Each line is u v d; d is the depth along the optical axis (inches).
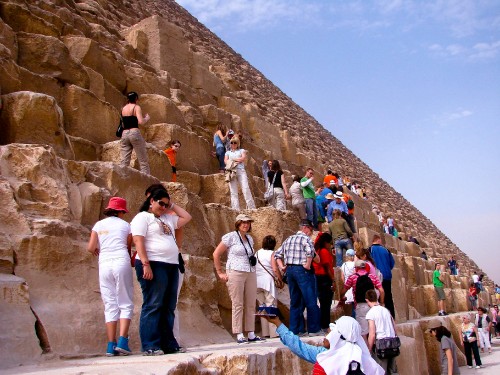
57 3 583.5
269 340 311.0
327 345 188.4
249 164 654.5
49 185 284.4
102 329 252.8
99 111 440.8
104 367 190.5
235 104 823.7
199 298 325.7
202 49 1425.9
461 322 666.2
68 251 266.4
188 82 744.3
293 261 327.6
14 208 260.7
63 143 358.6
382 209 1535.4
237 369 211.3
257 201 560.1
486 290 1424.7
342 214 586.2
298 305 327.6
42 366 204.8
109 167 334.0
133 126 379.6
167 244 236.7
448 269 1263.5
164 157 445.4
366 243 721.6
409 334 475.2
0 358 204.2
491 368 573.9
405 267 810.2
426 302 771.4
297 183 559.5
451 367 450.3
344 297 393.7
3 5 448.8
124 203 256.4
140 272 233.6
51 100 351.6
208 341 301.0
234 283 296.4
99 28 612.7
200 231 387.2
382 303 346.0
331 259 366.3
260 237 434.6
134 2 1067.9
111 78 518.9
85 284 265.3
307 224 351.6
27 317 226.2
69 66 438.0
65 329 237.9
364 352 180.2
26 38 419.2
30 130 340.2
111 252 241.0
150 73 581.3
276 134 917.2
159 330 233.0
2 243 244.5
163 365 188.5
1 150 282.8
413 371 404.2
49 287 251.3
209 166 555.8
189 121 597.3
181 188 376.2
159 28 713.0
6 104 339.9
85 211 301.9
